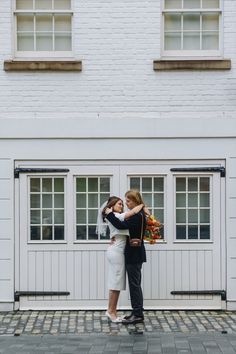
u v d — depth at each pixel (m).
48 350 8.91
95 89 11.43
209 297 11.49
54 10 11.56
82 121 11.41
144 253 10.55
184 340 9.43
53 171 11.47
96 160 11.48
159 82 11.41
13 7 11.53
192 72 11.41
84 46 11.44
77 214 11.58
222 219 11.49
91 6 11.43
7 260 11.48
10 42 11.43
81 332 9.98
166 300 11.49
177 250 11.50
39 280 11.52
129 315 10.69
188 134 11.41
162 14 11.52
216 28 11.60
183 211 11.56
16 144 11.47
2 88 11.41
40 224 11.57
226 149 11.44
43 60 11.47
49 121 11.42
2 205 11.48
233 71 11.40
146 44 11.41
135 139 11.47
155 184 11.55
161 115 11.42
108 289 11.03
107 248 11.48
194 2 11.56
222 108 11.40
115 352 8.80
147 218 10.91
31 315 11.17
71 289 11.52
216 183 11.48
